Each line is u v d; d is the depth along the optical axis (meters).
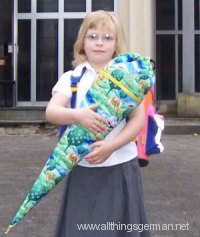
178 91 15.05
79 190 3.00
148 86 2.81
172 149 10.02
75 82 2.99
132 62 2.81
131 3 13.18
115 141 2.85
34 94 14.18
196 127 12.02
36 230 5.18
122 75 2.77
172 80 15.06
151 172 7.87
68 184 3.06
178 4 15.17
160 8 15.23
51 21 14.23
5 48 14.06
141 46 13.21
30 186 6.98
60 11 14.21
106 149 2.82
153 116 3.31
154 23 14.52
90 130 2.79
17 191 6.72
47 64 14.23
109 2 14.15
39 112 12.87
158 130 3.33
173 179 7.42
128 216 3.00
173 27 15.22
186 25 14.48
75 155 2.83
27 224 5.36
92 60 3.02
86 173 3.00
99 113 2.78
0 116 12.80
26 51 14.22
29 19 14.20
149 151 3.29
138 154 3.29
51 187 2.88
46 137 11.78
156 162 8.66
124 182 3.02
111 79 2.78
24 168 8.18
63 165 2.85
